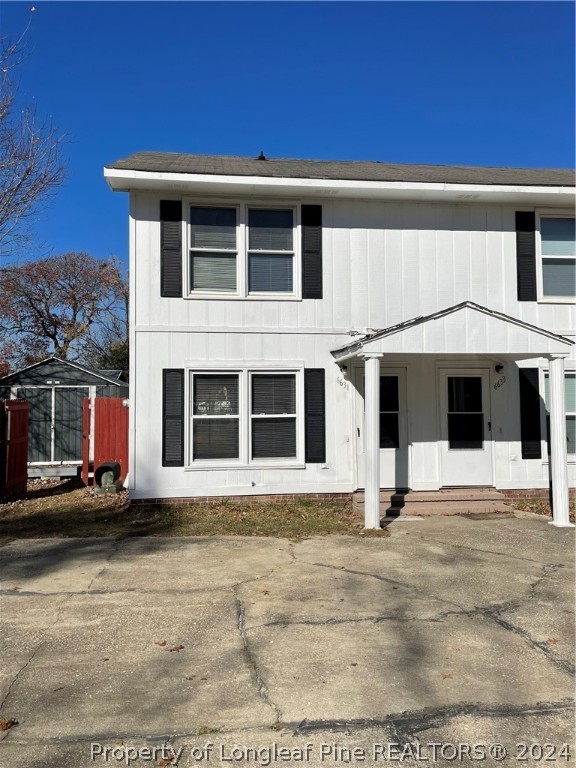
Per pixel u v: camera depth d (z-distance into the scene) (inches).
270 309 414.3
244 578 244.4
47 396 594.9
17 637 182.9
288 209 421.4
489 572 252.7
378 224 428.8
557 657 167.2
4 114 526.0
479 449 430.0
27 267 1160.2
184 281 404.8
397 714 136.0
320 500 412.2
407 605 210.7
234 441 409.4
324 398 417.1
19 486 487.5
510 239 441.4
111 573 252.1
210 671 158.7
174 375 401.4
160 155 483.8
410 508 390.9
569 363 437.1
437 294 431.5
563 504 357.1
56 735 128.3
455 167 555.8
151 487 396.5
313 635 183.0
